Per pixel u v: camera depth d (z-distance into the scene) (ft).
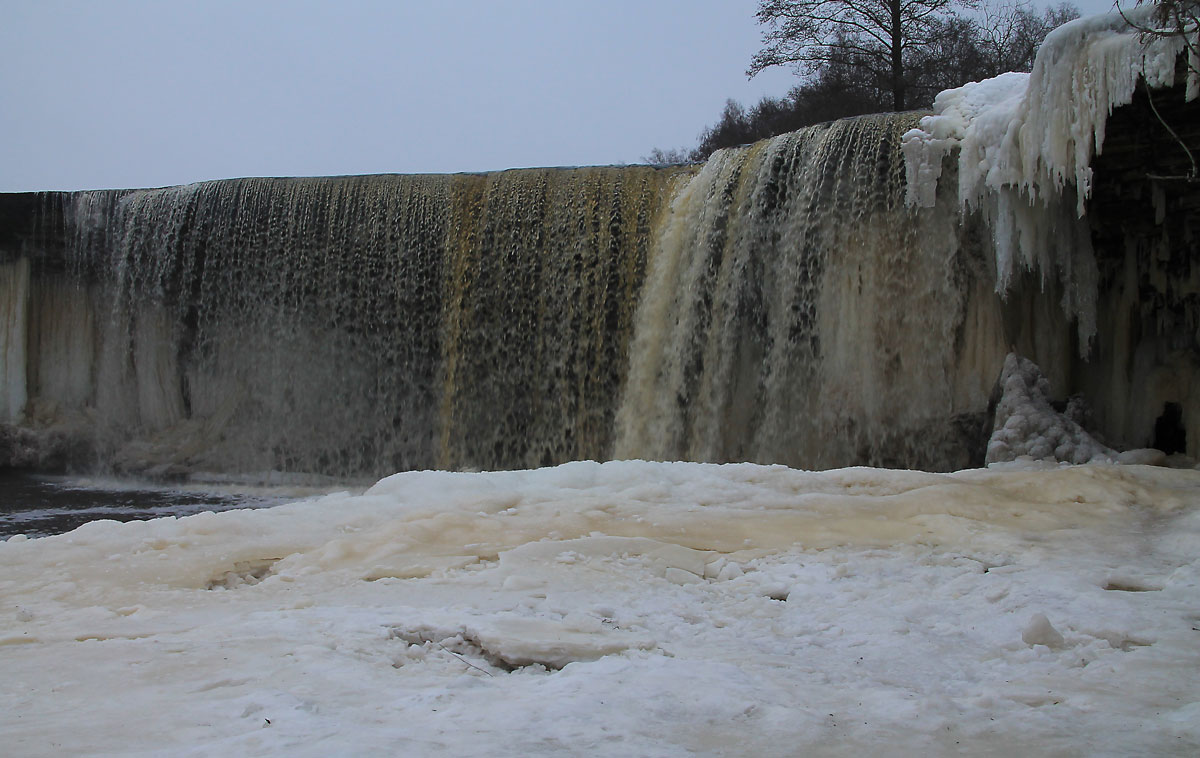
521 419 68.03
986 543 26.04
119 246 77.51
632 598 21.24
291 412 73.26
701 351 61.11
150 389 76.69
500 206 68.90
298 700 13.33
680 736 12.23
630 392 64.08
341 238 72.13
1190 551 24.48
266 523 29.17
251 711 12.96
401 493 32.73
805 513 30.17
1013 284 50.78
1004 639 17.57
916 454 52.90
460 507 30.48
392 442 71.26
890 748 11.93
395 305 71.20
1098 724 12.67
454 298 69.77
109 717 12.96
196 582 23.66
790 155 58.34
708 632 18.75
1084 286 49.01
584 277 66.28
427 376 70.59
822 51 111.04
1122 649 16.67
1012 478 34.04
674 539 26.99
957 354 52.24
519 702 13.44
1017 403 46.75
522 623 18.19
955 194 51.78
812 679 15.21
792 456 56.80
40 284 78.64
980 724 12.80
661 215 65.00
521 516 29.50
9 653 16.87
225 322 74.84
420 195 70.85
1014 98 47.93
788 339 57.31
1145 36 39.27
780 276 58.03
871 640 17.83
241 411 74.28
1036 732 12.41
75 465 76.54
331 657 15.92
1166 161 44.78
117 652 16.60
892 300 53.88
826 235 55.98
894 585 22.11
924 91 111.24
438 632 17.71
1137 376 49.19
